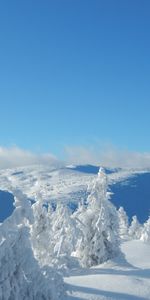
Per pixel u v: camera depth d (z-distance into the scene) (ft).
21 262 61.93
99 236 165.89
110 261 165.17
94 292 116.67
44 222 145.18
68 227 151.74
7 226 61.05
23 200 62.34
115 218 168.96
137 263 189.47
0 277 60.13
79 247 165.78
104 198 168.96
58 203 165.89
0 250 59.98
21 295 62.39
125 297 116.37
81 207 173.78
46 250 141.69
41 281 64.13
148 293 121.19
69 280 128.77
